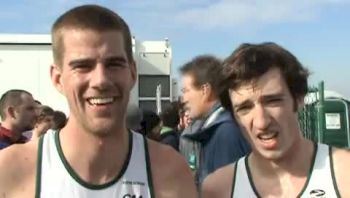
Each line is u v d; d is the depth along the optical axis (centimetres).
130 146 189
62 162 183
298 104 205
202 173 319
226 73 202
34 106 487
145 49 1237
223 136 304
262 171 210
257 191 209
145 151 193
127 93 176
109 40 171
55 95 1054
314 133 652
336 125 636
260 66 196
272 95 197
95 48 170
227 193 215
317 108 631
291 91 201
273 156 200
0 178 183
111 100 172
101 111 171
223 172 221
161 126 606
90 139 178
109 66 172
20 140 479
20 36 1052
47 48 1062
